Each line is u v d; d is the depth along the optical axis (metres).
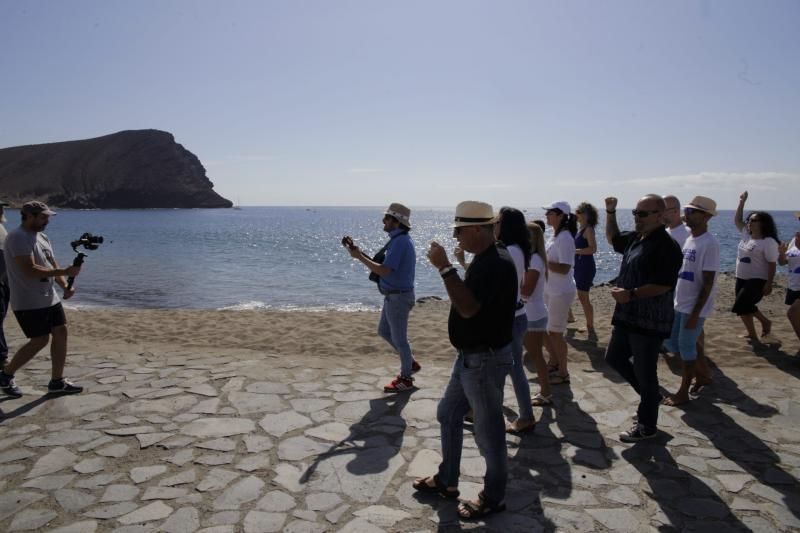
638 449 4.01
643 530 2.96
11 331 8.54
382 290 5.24
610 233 4.75
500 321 2.88
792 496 3.32
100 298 15.88
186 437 4.21
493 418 2.94
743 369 6.17
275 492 3.37
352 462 3.79
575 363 6.40
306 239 51.34
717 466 3.73
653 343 3.90
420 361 6.69
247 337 8.13
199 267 24.58
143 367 6.18
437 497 3.32
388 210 5.16
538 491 3.40
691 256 4.88
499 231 4.23
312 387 5.48
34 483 3.47
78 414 4.67
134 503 3.23
